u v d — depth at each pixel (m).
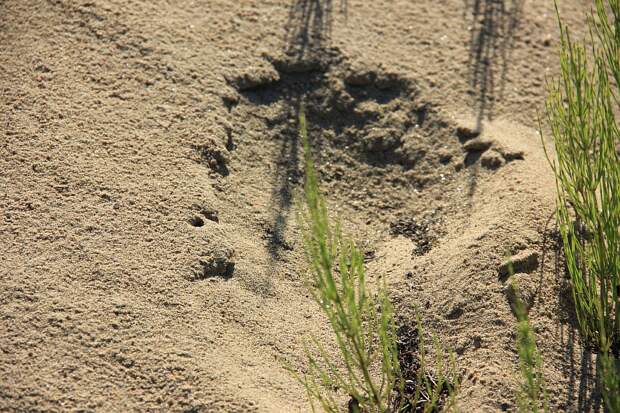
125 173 3.92
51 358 3.21
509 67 4.92
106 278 3.51
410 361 3.51
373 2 5.16
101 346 3.27
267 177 4.20
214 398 3.17
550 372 3.39
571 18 5.38
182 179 3.95
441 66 4.84
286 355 3.46
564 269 3.71
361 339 3.29
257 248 3.87
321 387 3.38
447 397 3.38
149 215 3.77
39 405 3.08
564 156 3.52
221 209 3.94
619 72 3.42
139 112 4.20
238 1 4.95
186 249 3.68
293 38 4.79
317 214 2.67
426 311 3.65
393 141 4.46
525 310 3.57
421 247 4.02
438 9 5.22
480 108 4.64
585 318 3.47
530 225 3.85
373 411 3.23
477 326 3.55
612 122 3.38
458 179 4.30
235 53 4.62
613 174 3.36
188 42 4.61
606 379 3.01
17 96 4.15
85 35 4.50
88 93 4.23
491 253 3.75
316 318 3.66
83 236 3.64
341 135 4.47
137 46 4.50
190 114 4.24
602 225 3.49
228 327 3.49
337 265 3.89
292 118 4.47
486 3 5.32
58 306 3.37
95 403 3.11
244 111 4.41
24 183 3.80
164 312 3.45
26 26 4.49
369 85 4.67
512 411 3.26
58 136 4.01
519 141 4.42
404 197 4.29
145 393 3.17
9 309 3.34
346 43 4.82
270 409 3.19
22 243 3.58
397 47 4.89
